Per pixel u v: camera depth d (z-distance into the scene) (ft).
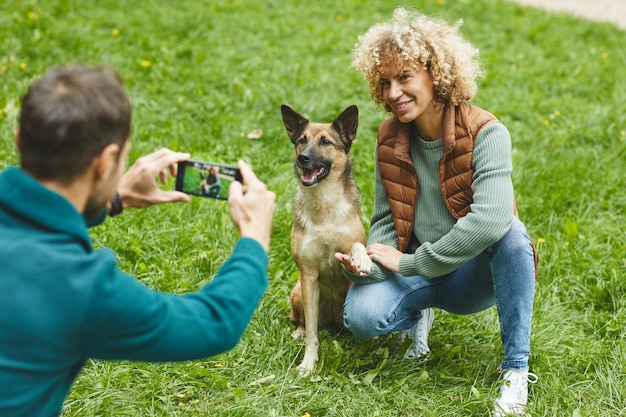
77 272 4.95
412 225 10.87
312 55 26.96
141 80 23.08
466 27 31.94
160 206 15.69
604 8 40.45
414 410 10.02
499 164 9.73
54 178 5.17
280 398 9.97
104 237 14.28
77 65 5.32
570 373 11.03
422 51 9.57
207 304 5.47
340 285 12.67
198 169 6.77
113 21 27.94
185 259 13.82
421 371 10.71
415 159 10.69
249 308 5.61
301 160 12.10
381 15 33.04
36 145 5.04
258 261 5.74
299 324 13.12
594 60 28.68
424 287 10.98
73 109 4.99
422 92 9.82
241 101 22.17
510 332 10.19
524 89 24.72
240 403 9.80
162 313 5.23
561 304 13.34
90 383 9.98
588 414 9.71
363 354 11.43
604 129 21.12
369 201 16.57
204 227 15.12
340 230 12.19
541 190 17.61
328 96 22.63
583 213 16.85
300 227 12.37
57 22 26.89
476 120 9.98
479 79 24.31
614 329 12.01
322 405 9.92
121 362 10.60
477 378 10.67
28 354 4.93
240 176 6.60
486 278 10.75
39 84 5.13
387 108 10.91
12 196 5.01
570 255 14.53
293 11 32.40
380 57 9.86
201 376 10.48
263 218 6.02
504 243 9.93
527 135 20.88
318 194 12.20
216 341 5.41
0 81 21.79
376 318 10.62
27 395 5.04
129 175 6.89
